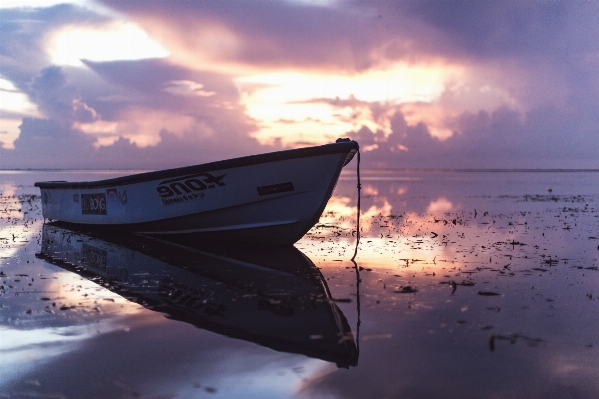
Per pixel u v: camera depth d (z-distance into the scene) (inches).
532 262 273.7
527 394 112.0
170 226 377.7
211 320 165.9
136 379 119.0
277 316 170.9
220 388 114.7
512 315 170.6
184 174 352.8
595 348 139.3
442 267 260.7
